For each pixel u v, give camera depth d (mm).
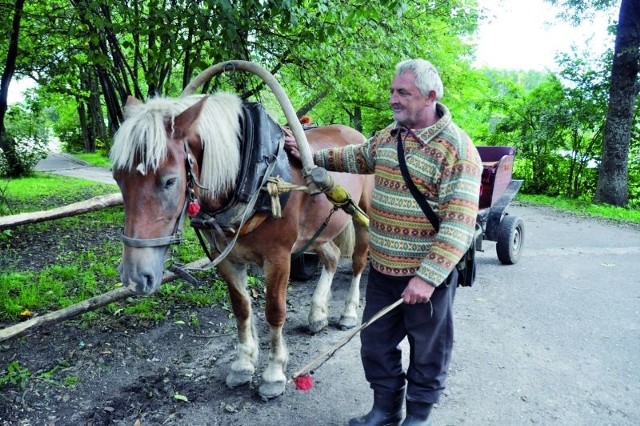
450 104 13172
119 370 2939
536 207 11070
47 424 2420
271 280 2562
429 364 2129
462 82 12188
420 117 1891
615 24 11664
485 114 15406
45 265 4695
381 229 2027
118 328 3438
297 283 4613
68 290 4023
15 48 7547
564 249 6559
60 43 7695
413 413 2209
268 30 5410
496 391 2834
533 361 3207
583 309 4180
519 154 13562
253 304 4027
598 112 12016
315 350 3320
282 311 2633
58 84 9016
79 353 3086
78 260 4855
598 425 2525
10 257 4898
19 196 9219
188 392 2754
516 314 4035
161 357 3117
